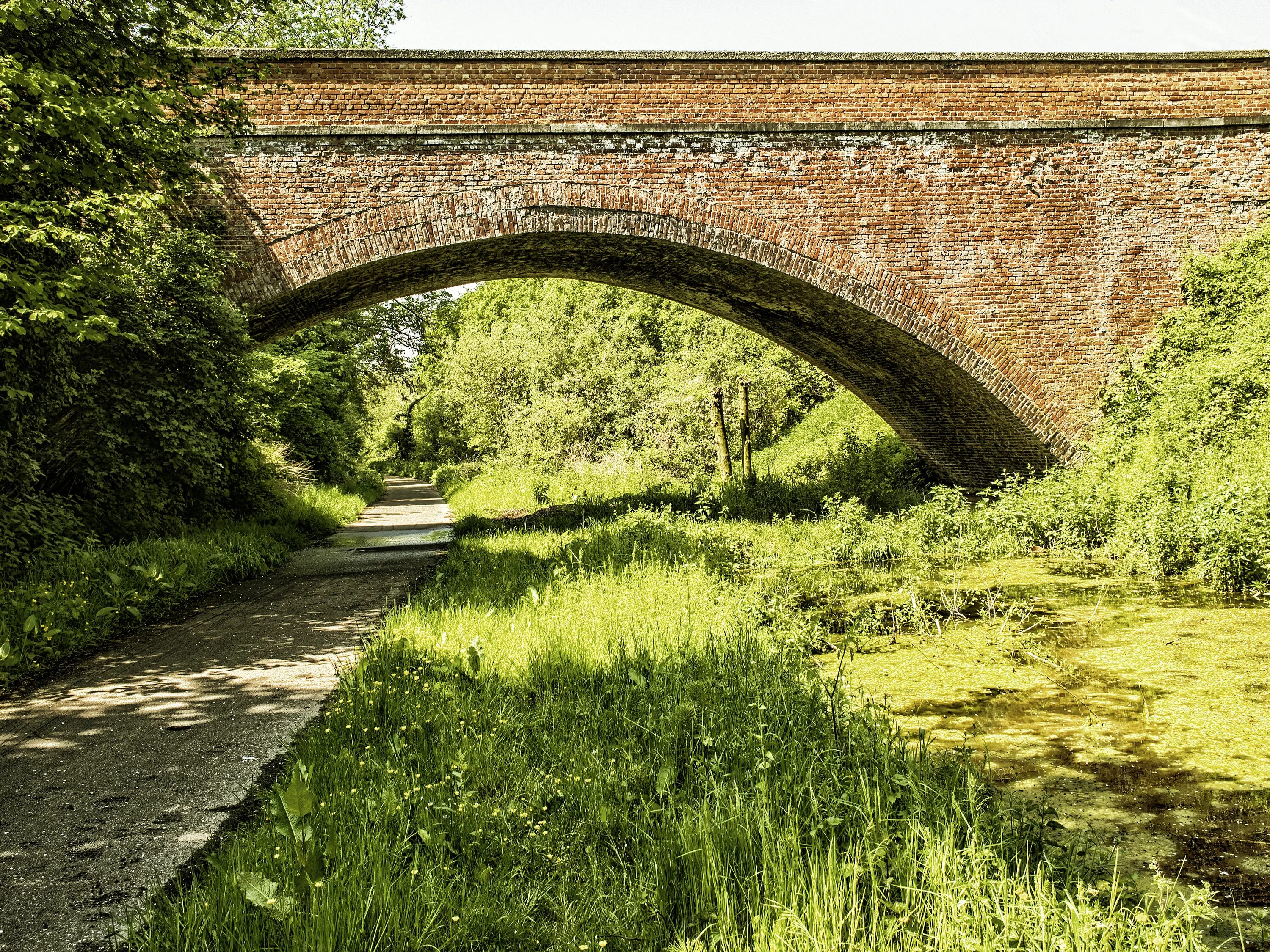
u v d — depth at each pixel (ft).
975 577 31.81
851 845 10.42
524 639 19.99
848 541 37.40
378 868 9.36
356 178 40.29
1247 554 26.89
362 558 41.78
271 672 19.57
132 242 31.42
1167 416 37.52
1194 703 17.51
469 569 32.22
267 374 53.31
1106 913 9.07
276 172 39.81
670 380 94.07
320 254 40.01
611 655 18.74
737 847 10.39
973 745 15.62
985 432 51.62
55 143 25.98
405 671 17.38
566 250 48.24
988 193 43.55
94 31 27.58
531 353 113.60
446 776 12.50
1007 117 43.57
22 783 13.25
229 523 45.42
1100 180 43.83
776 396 93.20
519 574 30.42
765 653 18.99
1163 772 14.28
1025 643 22.47
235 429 39.93
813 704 15.67
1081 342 44.04
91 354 32.99
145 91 27.30
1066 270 43.91
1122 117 43.73
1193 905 10.00
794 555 36.70
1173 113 44.04
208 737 15.15
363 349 87.20
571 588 26.68
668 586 26.40
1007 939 8.41
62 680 19.31
